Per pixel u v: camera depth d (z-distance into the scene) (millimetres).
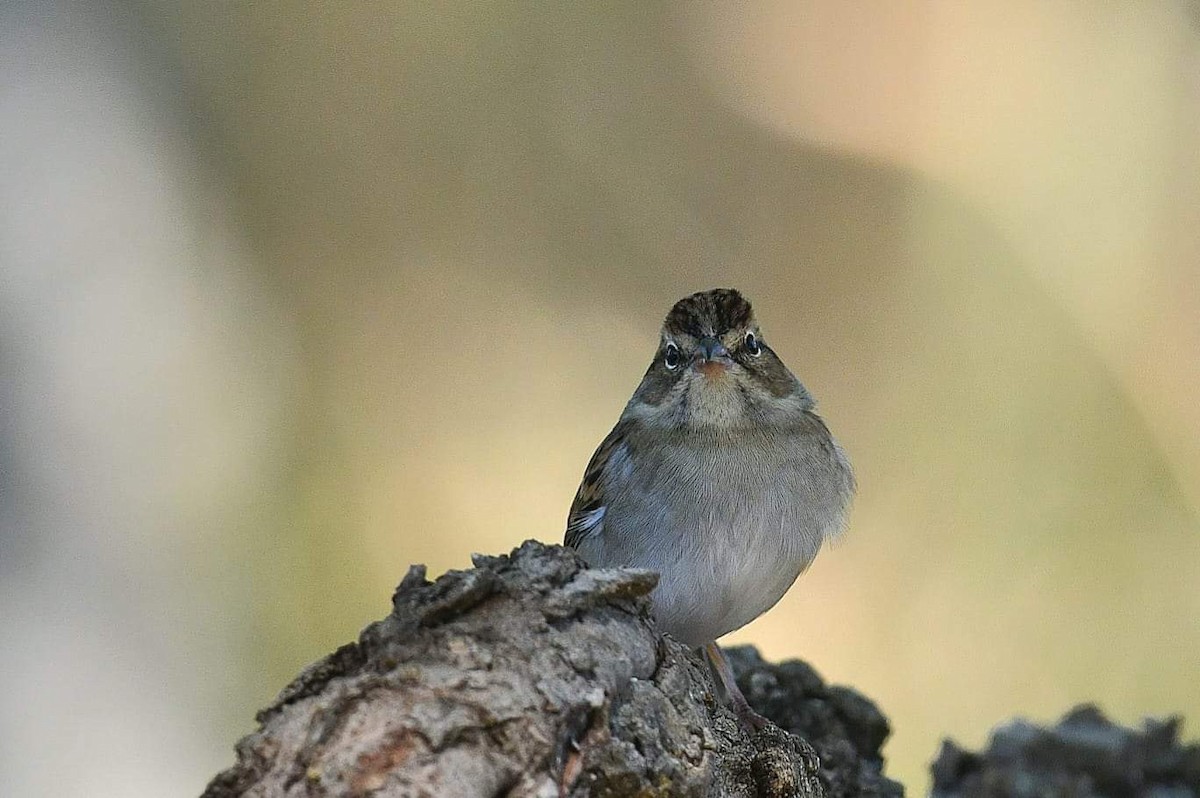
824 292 15672
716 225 16297
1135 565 12953
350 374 15461
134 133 14500
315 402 15156
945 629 12820
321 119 15961
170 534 13336
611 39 16594
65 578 12586
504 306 15969
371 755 3990
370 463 14859
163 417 13734
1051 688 12391
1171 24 14648
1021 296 14609
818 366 15344
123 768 12211
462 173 16281
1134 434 13547
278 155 15766
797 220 15992
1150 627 12562
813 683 7785
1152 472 13320
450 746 4027
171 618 12953
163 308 14055
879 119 15977
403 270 15977
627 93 16562
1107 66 14867
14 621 12219
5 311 13086
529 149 16391
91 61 14359
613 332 15992
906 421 14469
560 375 15625
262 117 15766
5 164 13625
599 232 16438
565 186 16484
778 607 13070
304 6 15891
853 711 7750
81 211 13836
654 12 17281
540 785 4078
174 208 14633
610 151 16531
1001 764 8016
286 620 13609
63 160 13875
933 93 15781
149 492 13414
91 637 12477
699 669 5363
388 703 4094
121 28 14703
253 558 13703
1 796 11719
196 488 13789
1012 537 13242
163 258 14422
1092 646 12508
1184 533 13008
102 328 13633
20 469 12656
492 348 15766
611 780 4320
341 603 13859
